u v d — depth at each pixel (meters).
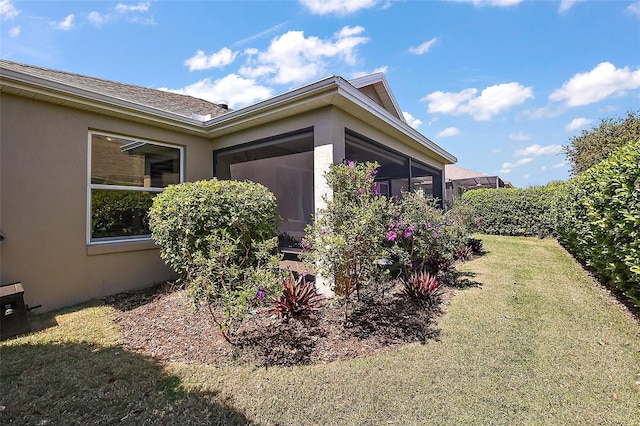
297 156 10.40
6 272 4.44
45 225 4.80
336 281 4.01
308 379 2.87
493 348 3.36
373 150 7.72
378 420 2.36
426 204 5.61
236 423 2.35
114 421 2.37
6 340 3.71
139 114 5.63
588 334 3.68
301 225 10.82
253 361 3.18
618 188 4.52
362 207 4.15
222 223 4.40
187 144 6.72
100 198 5.50
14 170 4.53
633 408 2.43
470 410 2.43
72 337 3.78
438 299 4.89
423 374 2.91
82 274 5.15
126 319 4.32
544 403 2.50
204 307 4.18
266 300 3.37
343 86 4.81
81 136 5.20
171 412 2.46
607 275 5.22
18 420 2.38
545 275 6.38
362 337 3.66
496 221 13.56
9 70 4.16
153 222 4.74
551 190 12.31
